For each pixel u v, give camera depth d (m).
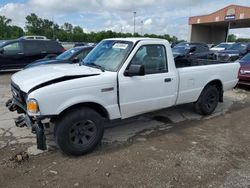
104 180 3.44
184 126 5.46
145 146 4.46
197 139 4.81
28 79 4.00
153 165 3.82
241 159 4.07
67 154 3.99
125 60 4.31
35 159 3.92
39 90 3.56
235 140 4.80
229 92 8.98
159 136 4.91
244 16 38.41
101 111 4.29
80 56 9.63
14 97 4.29
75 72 4.11
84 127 4.04
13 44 12.81
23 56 13.02
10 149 4.21
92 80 3.95
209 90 5.96
